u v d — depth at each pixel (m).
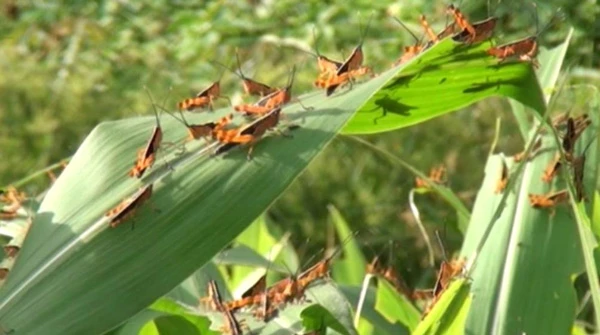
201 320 1.58
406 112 1.51
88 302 1.34
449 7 1.46
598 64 3.54
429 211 3.38
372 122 1.51
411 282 3.24
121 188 1.39
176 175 1.38
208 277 1.68
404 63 1.42
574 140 1.59
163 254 1.35
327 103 1.39
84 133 4.22
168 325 1.58
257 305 1.48
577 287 2.20
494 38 1.47
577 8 3.54
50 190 1.41
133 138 1.43
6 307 1.35
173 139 1.41
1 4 5.52
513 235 1.71
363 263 2.29
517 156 1.78
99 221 1.37
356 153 3.92
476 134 3.94
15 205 1.62
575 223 1.71
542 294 1.68
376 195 3.75
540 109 1.52
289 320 1.46
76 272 1.35
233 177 1.37
